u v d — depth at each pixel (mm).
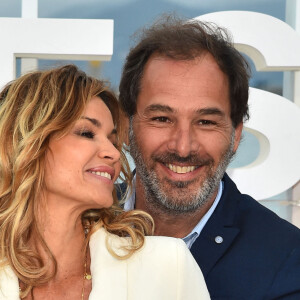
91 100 2104
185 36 2473
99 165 2049
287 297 2340
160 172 2488
